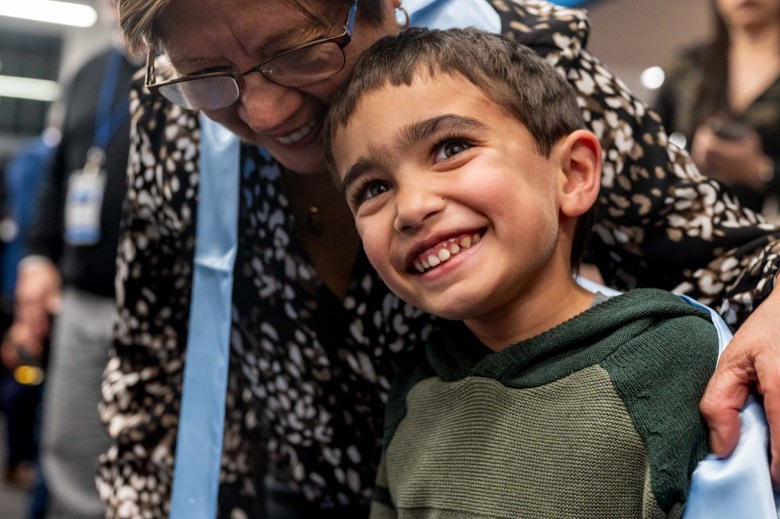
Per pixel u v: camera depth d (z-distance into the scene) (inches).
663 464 30.8
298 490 54.5
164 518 50.4
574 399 33.1
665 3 95.3
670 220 43.1
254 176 46.1
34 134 317.1
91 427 84.7
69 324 84.3
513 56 36.9
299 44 35.9
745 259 42.3
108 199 80.0
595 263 45.6
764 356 31.6
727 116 84.6
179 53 37.9
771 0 81.1
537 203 34.4
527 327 36.3
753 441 31.1
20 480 142.9
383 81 35.0
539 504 32.9
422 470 37.0
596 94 43.0
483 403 35.4
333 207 44.5
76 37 276.7
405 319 44.4
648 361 32.6
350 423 49.0
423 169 34.2
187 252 50.1
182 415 47.1
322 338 46.9
